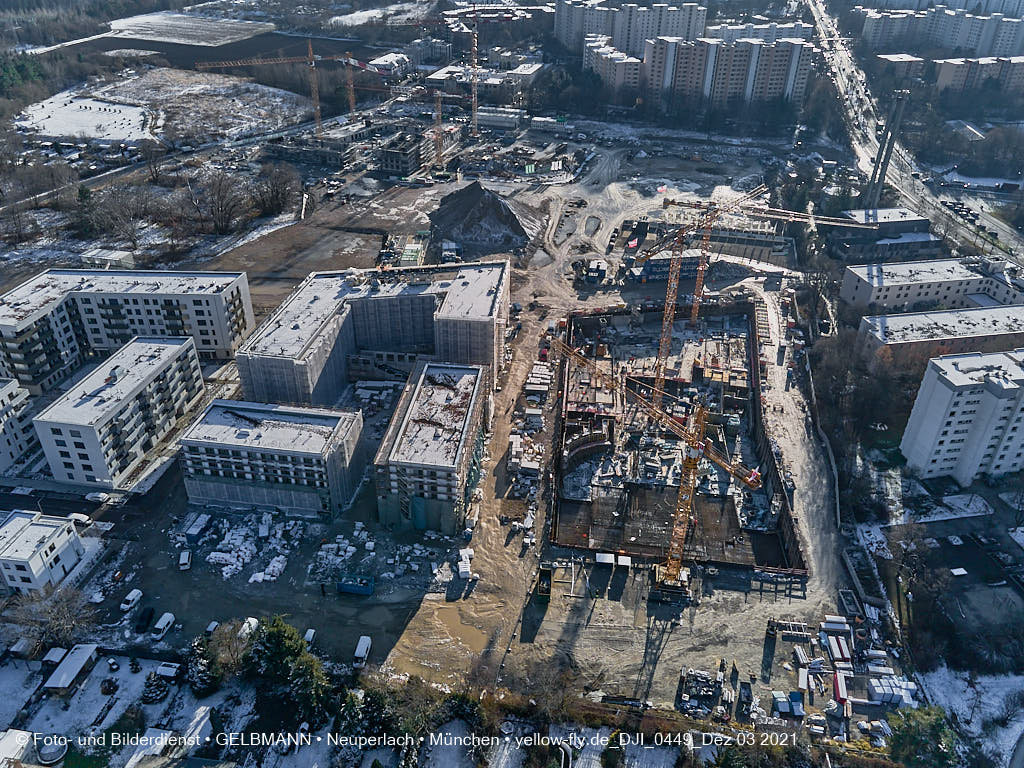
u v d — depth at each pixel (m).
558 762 134.50
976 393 190.12
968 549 183.38
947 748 138.25
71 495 194.75
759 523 194.62
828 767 135.12
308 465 180.62
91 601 166.00
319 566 175.62
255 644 147.88
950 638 162.00
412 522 185.25
